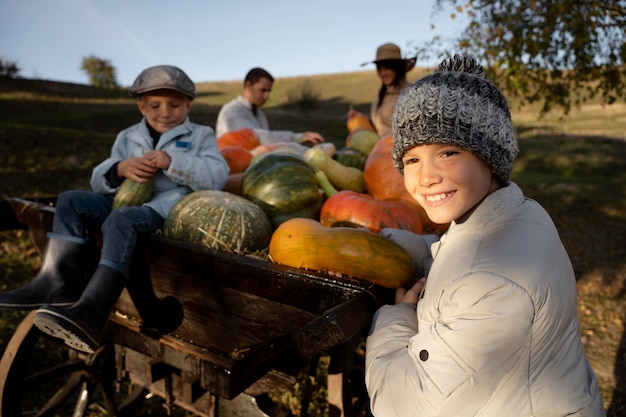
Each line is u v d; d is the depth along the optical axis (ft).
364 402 8.21
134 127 10.18
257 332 6.55
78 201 8.23
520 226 4.29
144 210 8.00
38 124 56.80
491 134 4.18
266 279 6.18
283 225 6.96
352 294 5.58
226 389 5.34
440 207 4.41
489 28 26.43
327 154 11.19
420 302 4.99
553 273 4.10
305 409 7.67
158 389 8.58
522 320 3.93
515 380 4.07
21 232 21.12
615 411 11.87
